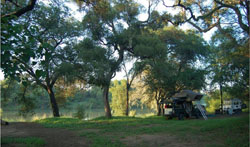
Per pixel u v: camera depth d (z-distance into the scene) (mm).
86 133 11344
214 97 35156
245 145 7262
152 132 11461
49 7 19094
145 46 20969
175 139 9312
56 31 20562
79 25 23047
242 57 14508
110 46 22234
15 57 4590
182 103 23906
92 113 43438
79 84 25484
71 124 16047
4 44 4180
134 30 22422
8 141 8312
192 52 28938
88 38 21047
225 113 29484
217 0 11594
